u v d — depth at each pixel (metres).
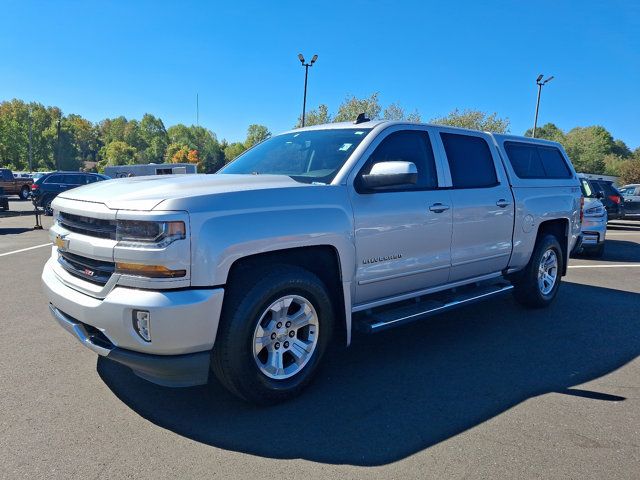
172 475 2.53
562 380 3.84
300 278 3.25
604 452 2.81
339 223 3.47
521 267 5.53
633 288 7.29
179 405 3.30
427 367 4.06
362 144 3.90
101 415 3.14
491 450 2.81
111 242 2.92
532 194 5.44
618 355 4.41
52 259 3.79
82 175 21.42
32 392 3.46
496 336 4.89
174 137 132.62
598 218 10.22
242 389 3.11
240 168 4.46
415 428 3.05
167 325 2.74
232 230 2.94
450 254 4.43
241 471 2.57
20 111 103.25
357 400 3.43
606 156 74.25
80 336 3.11
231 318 2.98
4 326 4.93
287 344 3.34
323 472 2.58
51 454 2.70
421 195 4.13
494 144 5.19
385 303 4.05
